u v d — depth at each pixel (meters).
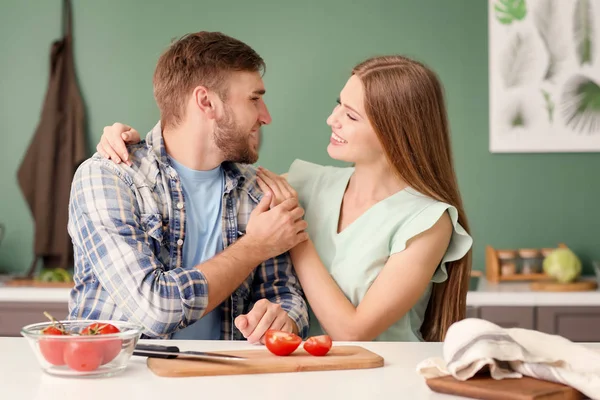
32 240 3.82
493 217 3.75
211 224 1.95
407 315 1.96
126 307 1.69
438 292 2.02
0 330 3.25
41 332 1.22
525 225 3.74
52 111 3.73
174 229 1.87
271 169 3.77
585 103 3.67
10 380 1.17
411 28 3.74
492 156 3.74
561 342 1.19
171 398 1.06
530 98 3.70
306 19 3.75
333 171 2.11
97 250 1.73
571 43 3.67
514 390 1.04
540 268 3.48
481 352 1.10
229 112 1.90
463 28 3.73
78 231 1.80
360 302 1.89
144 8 3.79
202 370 1.21
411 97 1.90
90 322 1.32
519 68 3.70
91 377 1.18
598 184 3.72
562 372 1.08
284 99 3.77
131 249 1.71
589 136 3.68
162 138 1.94
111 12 3.80
